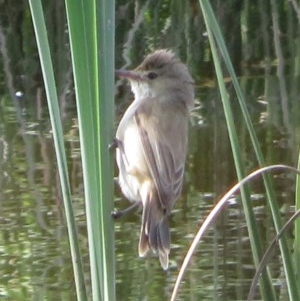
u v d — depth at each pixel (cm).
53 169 1295
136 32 1827
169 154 705
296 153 1338
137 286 1008
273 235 1100
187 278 1020
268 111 1534
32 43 1842
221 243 1095
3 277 1036
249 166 1301
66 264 1062
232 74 619
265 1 1866
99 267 554
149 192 693
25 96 1617
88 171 547
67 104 1552
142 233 686
